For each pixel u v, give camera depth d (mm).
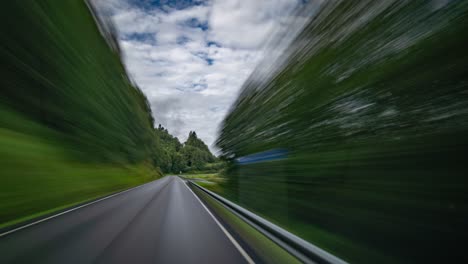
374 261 4059
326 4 7312
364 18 5652
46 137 14875
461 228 3262
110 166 24438
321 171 6781
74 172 14398
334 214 6000
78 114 20047
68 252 4145
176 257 4023
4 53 13016
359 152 5449
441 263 3400
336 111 6496
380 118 5027
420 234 3781
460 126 3482
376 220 4691
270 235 5129
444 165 3617
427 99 3998
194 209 9414
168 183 31219
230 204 8984
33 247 4383
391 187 4469
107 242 4781
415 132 4172
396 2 4727
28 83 14656
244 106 15328
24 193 8312
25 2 14086
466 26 3441
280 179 9117
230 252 4332
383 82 4965
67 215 7824
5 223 6570
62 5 18906
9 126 11875
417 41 4223
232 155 17594
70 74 19203
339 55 6531
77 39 21000
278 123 9836
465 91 3455
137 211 8711
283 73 9930
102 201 11766
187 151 140250
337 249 4781
